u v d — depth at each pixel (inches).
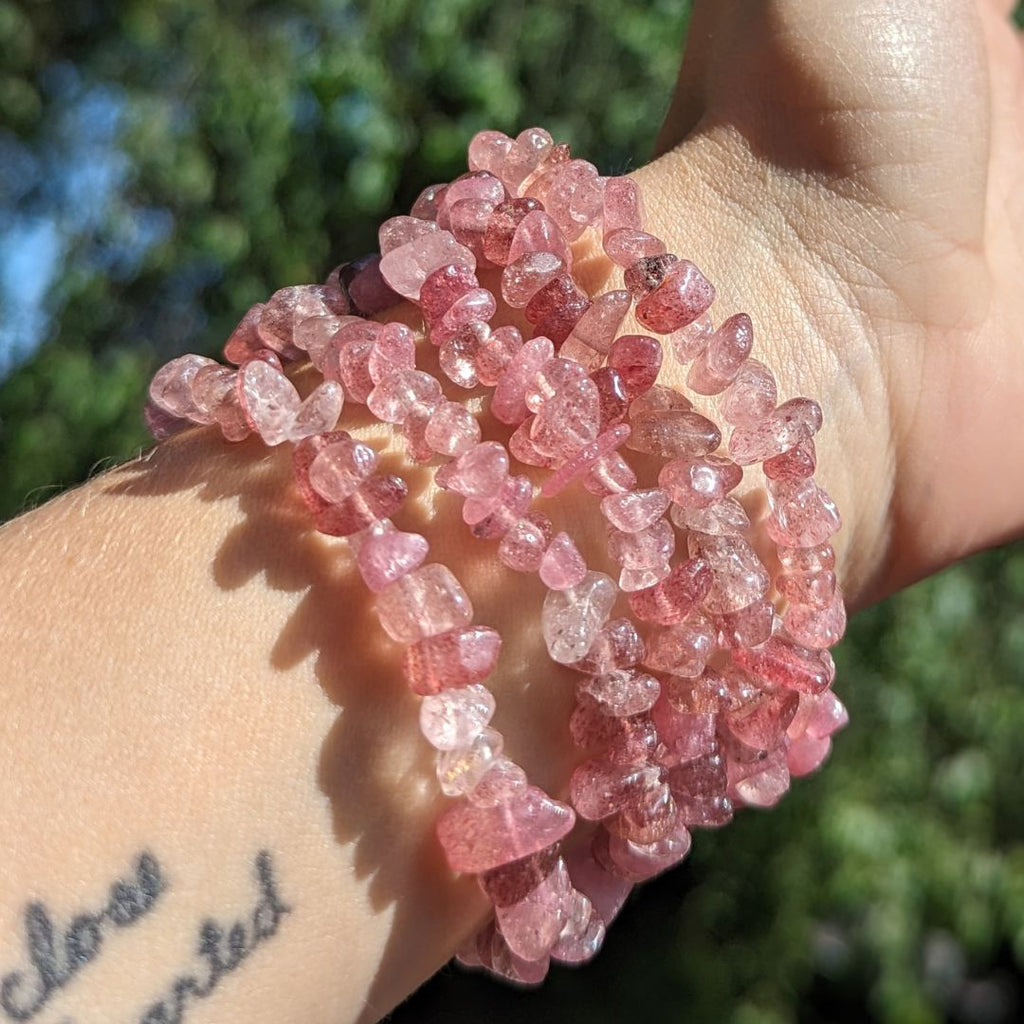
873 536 6.0
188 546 4.4
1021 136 6.4
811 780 16.2
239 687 4.2
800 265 5.6
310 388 5.0
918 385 5.7
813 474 5.5
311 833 4.2
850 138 5.6
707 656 4.6
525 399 4.6
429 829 4.4
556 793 4.7
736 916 17.6
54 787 3.9
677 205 5.8
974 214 5.7
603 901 5.0
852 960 18.8
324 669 4.3
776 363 5.5
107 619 4.2
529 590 4.7
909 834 15.9
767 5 5.8
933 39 5.6
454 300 4.7
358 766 4.3
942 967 19.2
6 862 3.8
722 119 5.9
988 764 15.8
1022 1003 20.6
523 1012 18.9
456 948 4.6
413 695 4.4
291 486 4.6
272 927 4.1
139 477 4.7
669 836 4.6
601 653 4.5
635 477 4.8
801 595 4.8
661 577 4.5
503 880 4.3
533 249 4.9
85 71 14.7
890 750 15.9
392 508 4.3
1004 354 5.8
